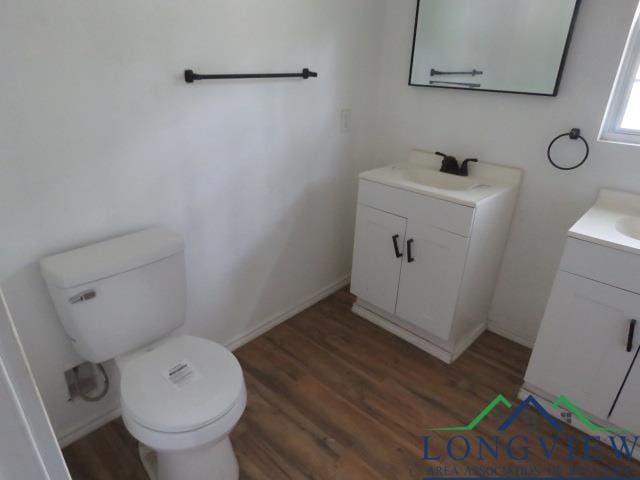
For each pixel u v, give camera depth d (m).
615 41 1.57
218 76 1.55
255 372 1.93
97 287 1.29
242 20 1.59
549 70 1.72
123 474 1.46
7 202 1.21
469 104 2.03
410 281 2.02
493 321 2.26
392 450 1.56
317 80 1.97
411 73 2.15
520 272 2.08
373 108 2.36
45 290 1.36
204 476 1.31
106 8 1.25
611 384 1.51
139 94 1.39
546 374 1.67
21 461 0.41
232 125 1.70
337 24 1.96
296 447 1.57
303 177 2.10
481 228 1.78
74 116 1.27
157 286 1.45
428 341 2.10
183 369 1.31
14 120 1.17
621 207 1.68
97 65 1.28
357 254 2.21
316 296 2.49
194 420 1.15
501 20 1.79
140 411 1.16
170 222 1.62
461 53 1.95
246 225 1.91
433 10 1.98
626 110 1.68
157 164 1.51
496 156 2.01
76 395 1.55
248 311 2.09
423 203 1.84
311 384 1.87
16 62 1.13
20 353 0.39
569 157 1.79
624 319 1.41
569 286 1.51
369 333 2.24
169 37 1.41
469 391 1.85
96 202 1.39
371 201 2.05
